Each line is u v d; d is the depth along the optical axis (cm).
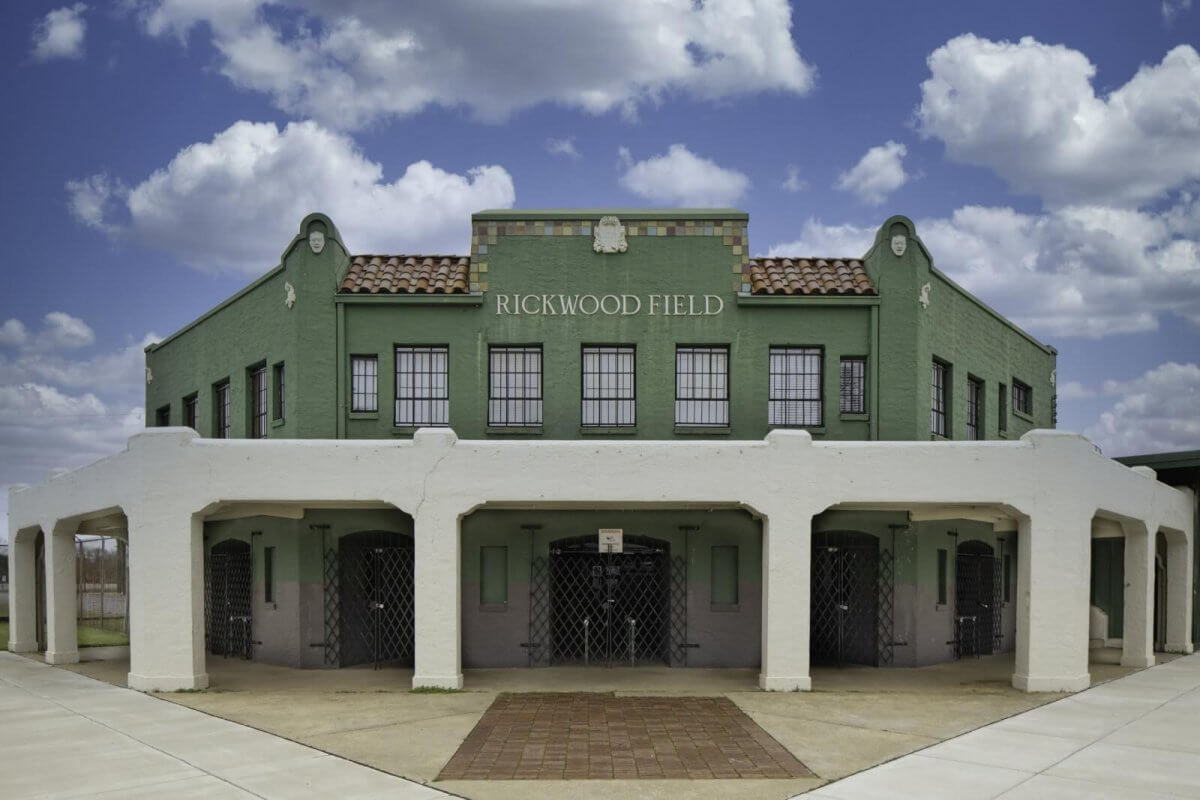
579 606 1730
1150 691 1422
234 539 1886
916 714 1232
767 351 1738
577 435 1716
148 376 2439
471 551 1684
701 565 1684
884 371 1727
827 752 1018
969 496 1434
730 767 953
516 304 1733
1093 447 1611
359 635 1741
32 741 1073
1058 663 1423
